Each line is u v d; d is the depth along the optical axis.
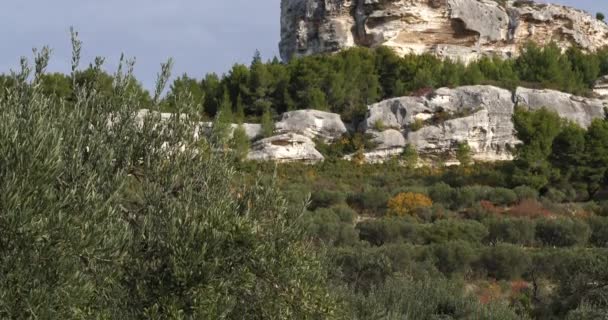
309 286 8.26
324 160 50.56
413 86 58.41
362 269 20.81
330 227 31.39
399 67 61.66
